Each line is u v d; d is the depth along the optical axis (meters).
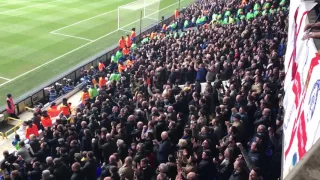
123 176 7.74
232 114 9.41
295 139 6.25
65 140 10.95
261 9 26.36
